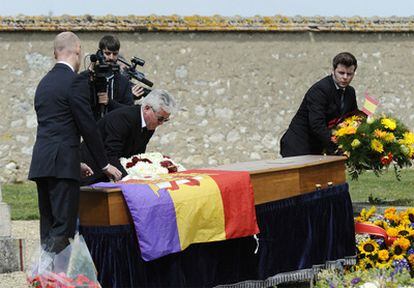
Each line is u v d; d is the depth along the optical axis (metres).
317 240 8.02
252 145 20.77
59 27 19.48
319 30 20.98
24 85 19.45
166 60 20.33
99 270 6.48
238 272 7.30
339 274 7.85
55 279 6.34
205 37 20.50
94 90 8.85
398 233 8.38
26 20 19.39
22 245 8.97
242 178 7.16
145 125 7.91
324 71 21.17
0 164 19.31
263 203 7.51
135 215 6.38
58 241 7.14
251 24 20.64
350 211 8.45
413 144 9.24
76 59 7.88
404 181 16.81
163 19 20.27
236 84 20.69
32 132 19.47
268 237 7.55
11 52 19.39
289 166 7.75
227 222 6.93
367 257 8.37
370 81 21.50
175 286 6.66
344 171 8.54
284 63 20.92
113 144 7.77
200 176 7.06
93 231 6.54
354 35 21.36
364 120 9.31
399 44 21.66
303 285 8.44
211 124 20.56
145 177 7.11
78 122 7.52
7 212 8.98
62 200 7.45
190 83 20.45
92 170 7.96
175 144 20.41
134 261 6.49
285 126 20.94
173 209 6.55
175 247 6.51
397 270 7.49
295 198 7.83
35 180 7.69
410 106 21.75
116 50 9.59
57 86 7.59
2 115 19.38
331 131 9.37
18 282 8.39
